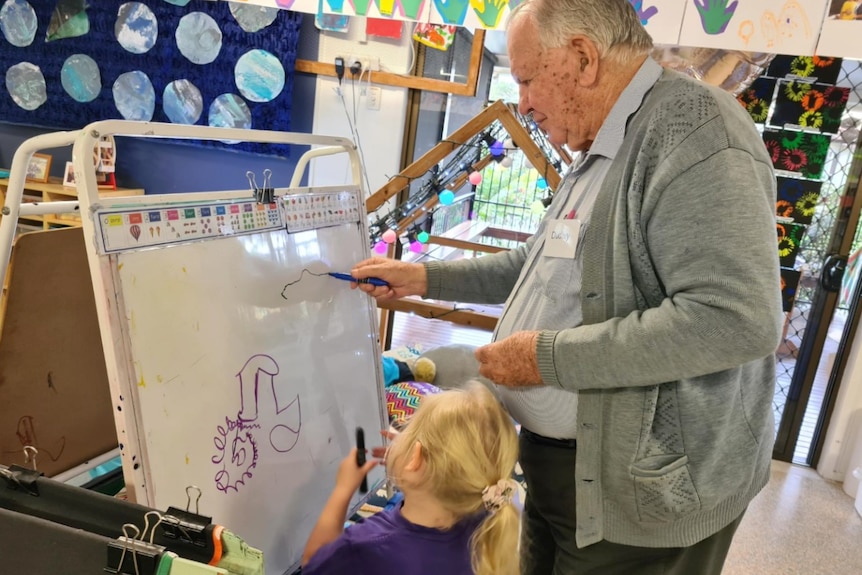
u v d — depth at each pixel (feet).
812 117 8.34
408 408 6.63
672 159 2.92
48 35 9.80
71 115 10.07
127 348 2.65
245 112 9.41
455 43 8.87
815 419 9.64
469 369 7.89
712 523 3.39
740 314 2.71
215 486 3.11
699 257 2.84
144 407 2.72
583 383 3.09
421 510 3.26
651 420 3.15
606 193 3.24
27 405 3.62
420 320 12.30
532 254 3.98
